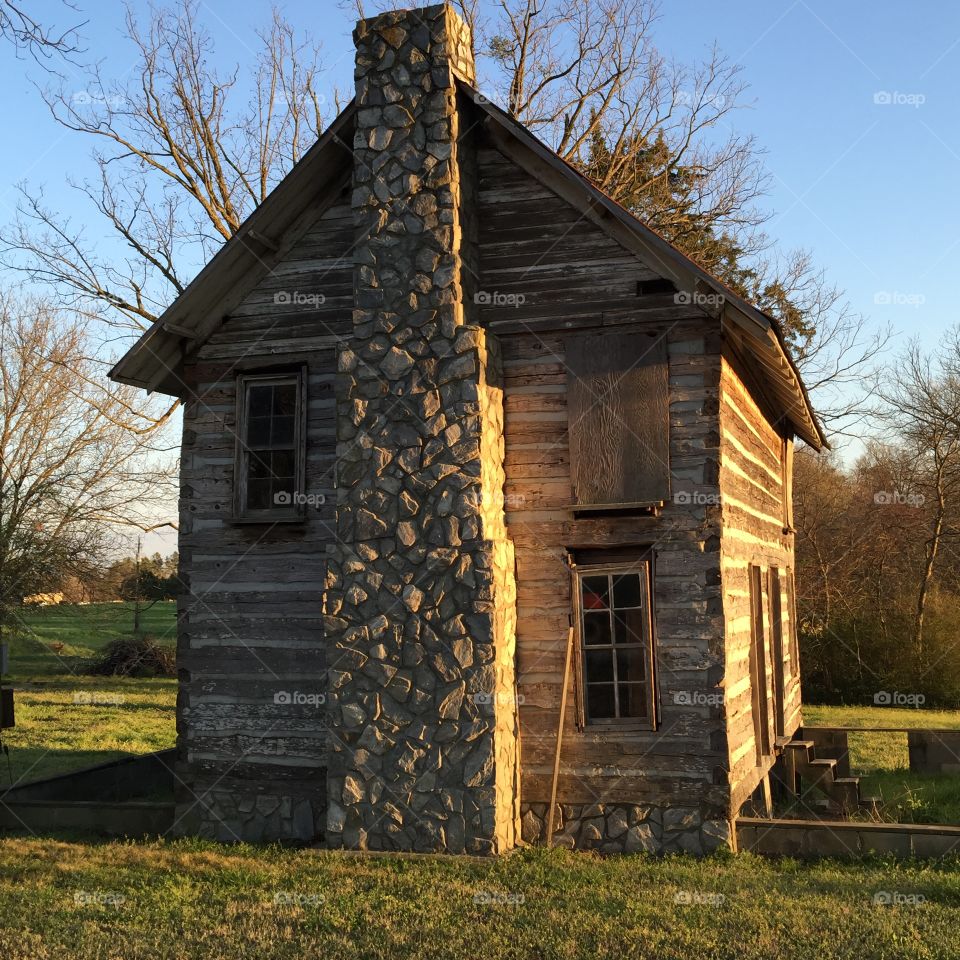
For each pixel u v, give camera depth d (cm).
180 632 1233
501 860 1011
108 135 2473
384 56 1176
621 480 1123
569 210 1173
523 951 776
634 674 1127
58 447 3128
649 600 1114
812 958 744
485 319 1180
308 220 1247
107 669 3353
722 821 1067
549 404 1161
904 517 3550
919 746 1692
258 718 1197
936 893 891
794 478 3734
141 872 1019
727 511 1154
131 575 3569
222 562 1232
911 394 3381
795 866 1016
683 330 1130
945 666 2881
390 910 874
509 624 1113
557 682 1128
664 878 958
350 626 1093
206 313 1259
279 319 1247
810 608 3444
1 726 1436
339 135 1194
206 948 802
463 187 1162
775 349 1135
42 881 992
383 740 1070
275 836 1172
